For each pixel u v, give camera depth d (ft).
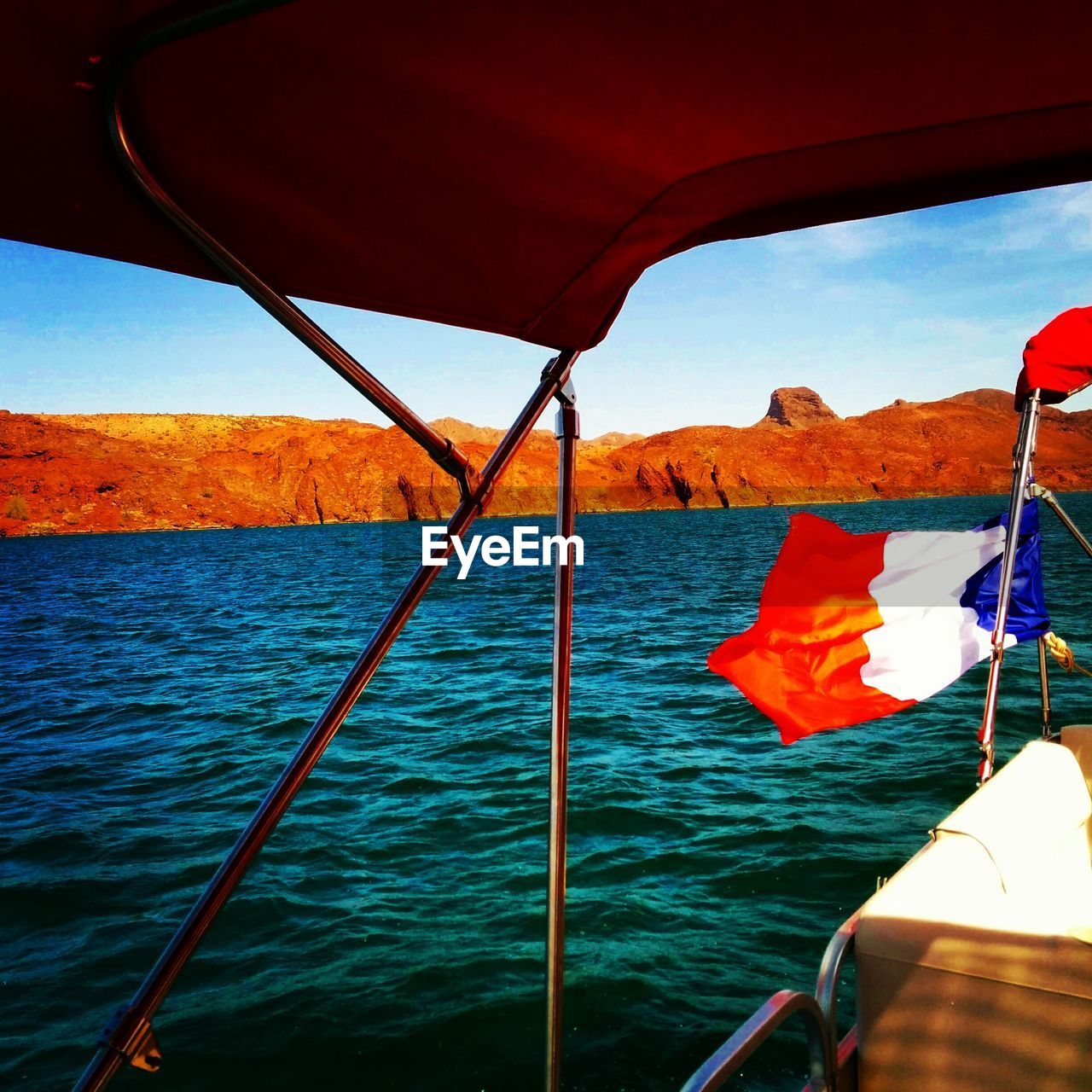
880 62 4.25
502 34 3.98
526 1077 16.72
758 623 14.82
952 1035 7.23
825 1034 7.16
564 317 6.26
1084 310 12.07
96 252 4.63
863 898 22.88
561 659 6.49
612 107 4.60
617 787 33.27
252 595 155.43
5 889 26.09
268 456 607.37
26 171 4.12
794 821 28.55
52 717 56.24
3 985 20.61
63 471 552.82
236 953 21.65
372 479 597.52
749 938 21.22
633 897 23.63
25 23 3.44
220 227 4.82
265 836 5.18
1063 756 11.76
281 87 4.12
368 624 104.94
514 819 30.48
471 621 101.71
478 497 5.86
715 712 47.39
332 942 21.93
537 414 6.30
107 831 31.53
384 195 4.93
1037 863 9.69
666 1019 18.16
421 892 24.72
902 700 14.23
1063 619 77.77
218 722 51.67
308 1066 17.28
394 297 5.71
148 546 387.14
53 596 163.32
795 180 5.41
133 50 3.61
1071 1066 6.83
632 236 5.74
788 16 3.87
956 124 4.83
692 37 4.03
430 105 4.42
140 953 21.91
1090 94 4.54
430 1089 16.57
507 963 20.56
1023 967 6.98
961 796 30.27
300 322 4.96
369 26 3.85
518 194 5.18
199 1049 17.89
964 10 3.84
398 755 40.83
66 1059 17.84
